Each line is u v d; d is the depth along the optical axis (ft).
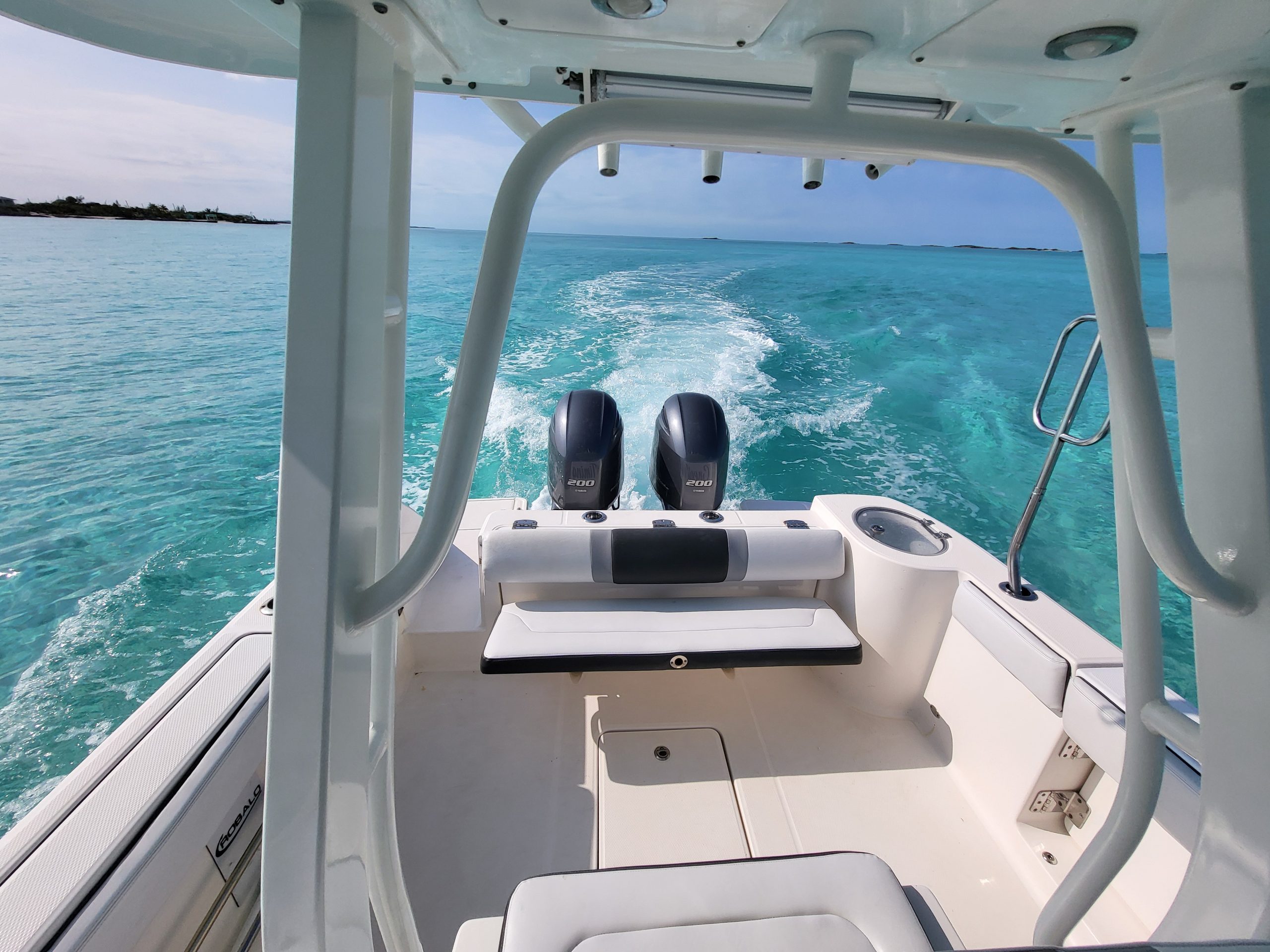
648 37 1.78
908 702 6.50
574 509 8.29
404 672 6.72
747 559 6.67
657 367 21.86
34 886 2.80
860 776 5.90
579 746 6.14
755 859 3.10
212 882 3.51
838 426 19.06
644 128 1.68
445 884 4.92
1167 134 2.21
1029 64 1.87
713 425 8.55
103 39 1.91
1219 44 1.69
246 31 1.97
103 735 10.28
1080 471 17.98
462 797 5.62
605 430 8.30
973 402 22.47
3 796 9.32
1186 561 2.02
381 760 2.25
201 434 20.88
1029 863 5.05
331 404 1.56
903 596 6.21
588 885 2.94
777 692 6.84
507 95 2.70
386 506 2.18
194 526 15.85
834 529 6.94
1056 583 13.67
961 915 4.78
